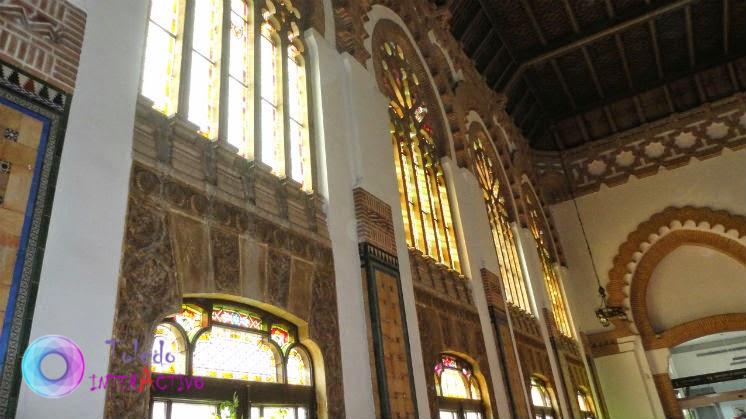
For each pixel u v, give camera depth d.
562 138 20.31
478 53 16.30
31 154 3.64
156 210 4.45
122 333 3.83
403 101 10.80
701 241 17.25
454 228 10.91
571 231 19.16
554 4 15.51
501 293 11.48
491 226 13.30
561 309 16.86
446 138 11.95
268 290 5.39
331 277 6.39
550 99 19.69
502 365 10.29
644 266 17.91
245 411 4.90
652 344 17.17
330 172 7.11
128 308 3.94
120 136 4.33
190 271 4.59
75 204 3.79
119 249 4.00
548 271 16.95
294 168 6.71
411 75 11.68
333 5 8.93
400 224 8.30
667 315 17.48
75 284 3.61
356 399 6.07
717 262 17.22
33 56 3.87
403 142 10.20
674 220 17.58
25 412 3.12
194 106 5.46
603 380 17.25
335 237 6.72
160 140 4.83
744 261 16.52
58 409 3.28
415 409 6.82
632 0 15.48
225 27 6.23
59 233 3.62
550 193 19.86
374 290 6.86
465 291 10.10
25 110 3.71
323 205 6.83
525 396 10.81
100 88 4.29
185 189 4.81
